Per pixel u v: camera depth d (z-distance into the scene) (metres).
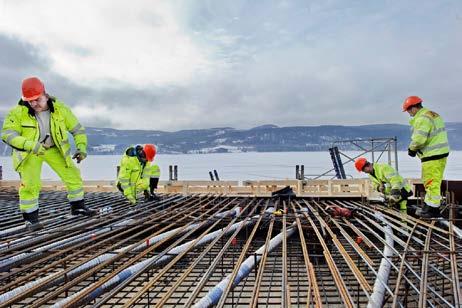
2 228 6.60
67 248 5.09
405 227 6.17
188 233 6.05
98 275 4.84
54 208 8.48
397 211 7.83
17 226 6.70
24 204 5.80
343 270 5.21
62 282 4.11
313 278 3.81
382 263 4.33
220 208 8.94
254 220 7.20
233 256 5.71
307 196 10.33
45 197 10.62
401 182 7.86
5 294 3.59
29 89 5.33
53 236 5.70
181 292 4.75
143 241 5.40
